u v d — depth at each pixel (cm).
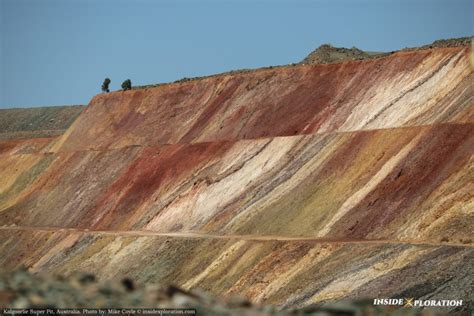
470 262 15125
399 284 15462
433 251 16175
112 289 6931
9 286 6681
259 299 18112
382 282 15838
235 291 19012
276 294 17850
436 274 15238
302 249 18950
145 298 6781
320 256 18288
